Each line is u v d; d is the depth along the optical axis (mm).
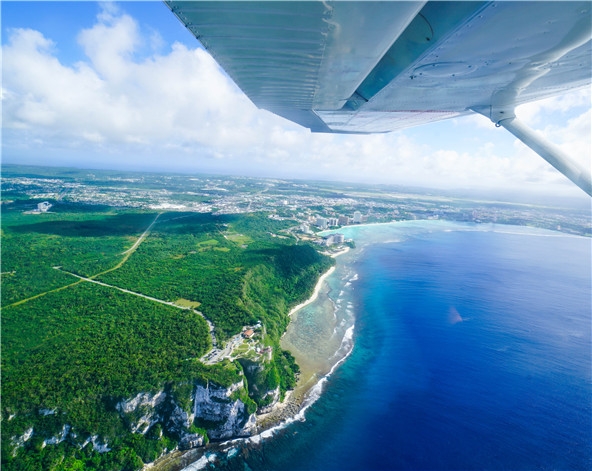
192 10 4473
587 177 8766
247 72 6672
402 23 4789
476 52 6699
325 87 7555
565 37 5945
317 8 4352
